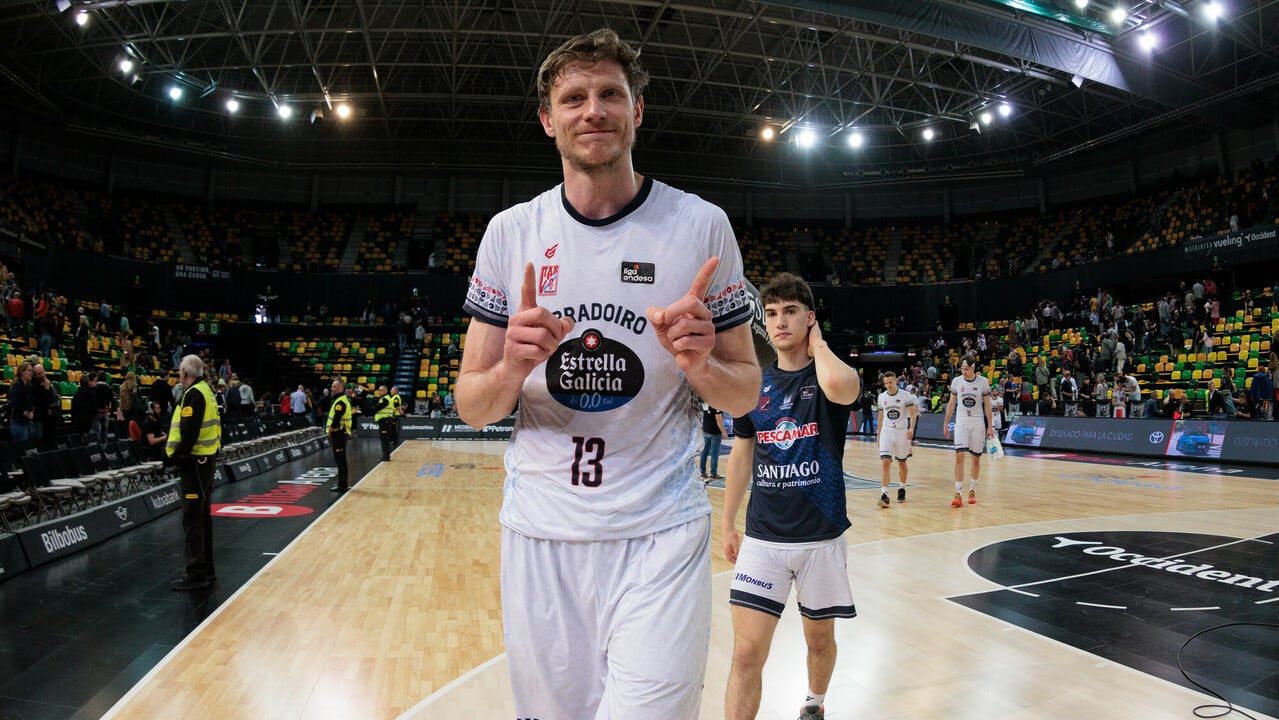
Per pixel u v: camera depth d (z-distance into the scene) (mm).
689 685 1405
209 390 5246
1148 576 5234
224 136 26906
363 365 25156
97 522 6742
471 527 7523
